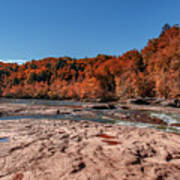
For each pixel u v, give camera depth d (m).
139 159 3.37
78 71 132.25
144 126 9.73
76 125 7.77
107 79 73.25
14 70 152.62
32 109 16.98
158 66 50.00
